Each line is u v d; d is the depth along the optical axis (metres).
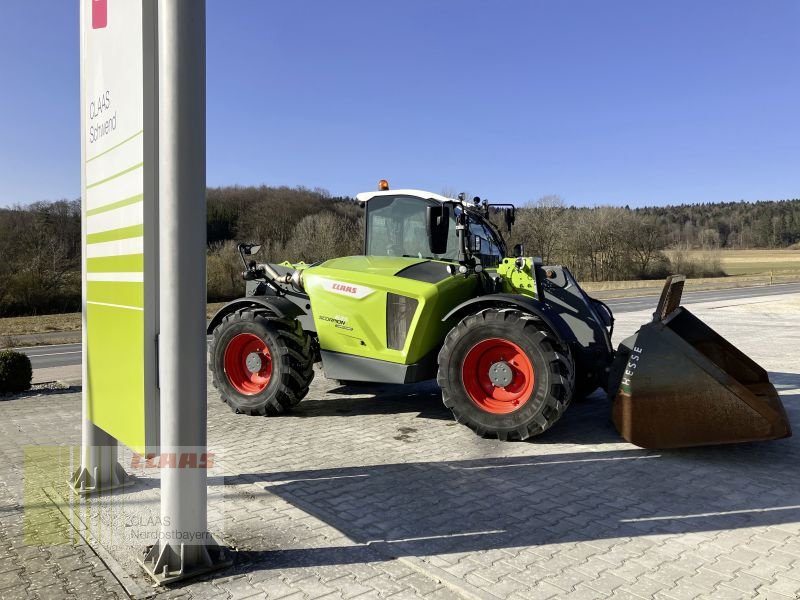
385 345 5.97
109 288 3.60
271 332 6.27
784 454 4.90
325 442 5.37
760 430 4.55
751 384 5.65
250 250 7.27
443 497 4.02
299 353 6.34
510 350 5.37
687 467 4.60
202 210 2.96
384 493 4.10
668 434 4.75
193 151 2.90
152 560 3.08
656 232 55.56
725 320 16.97
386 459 4.86
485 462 4.76
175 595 2.80
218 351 6.57
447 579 2.90
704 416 4.66
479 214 7.26
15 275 31.83
